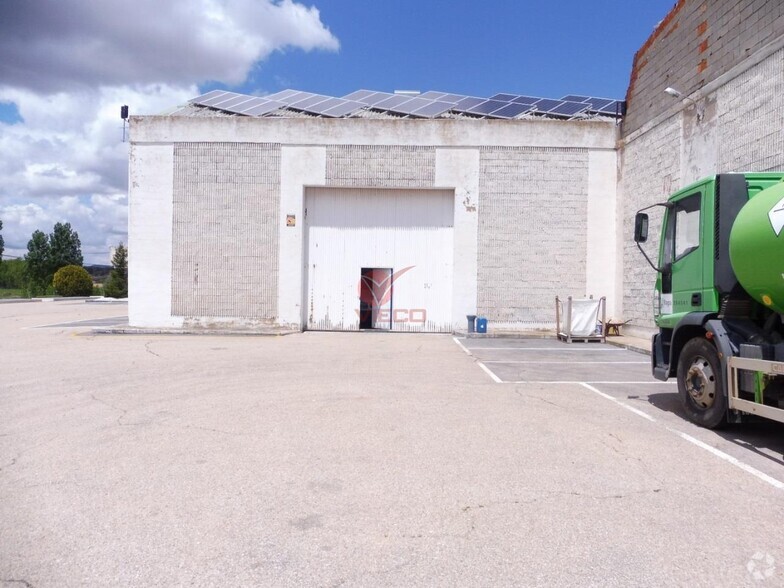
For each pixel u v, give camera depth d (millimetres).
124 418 7484
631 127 18266
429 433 6750
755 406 6105
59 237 70625
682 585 3516
